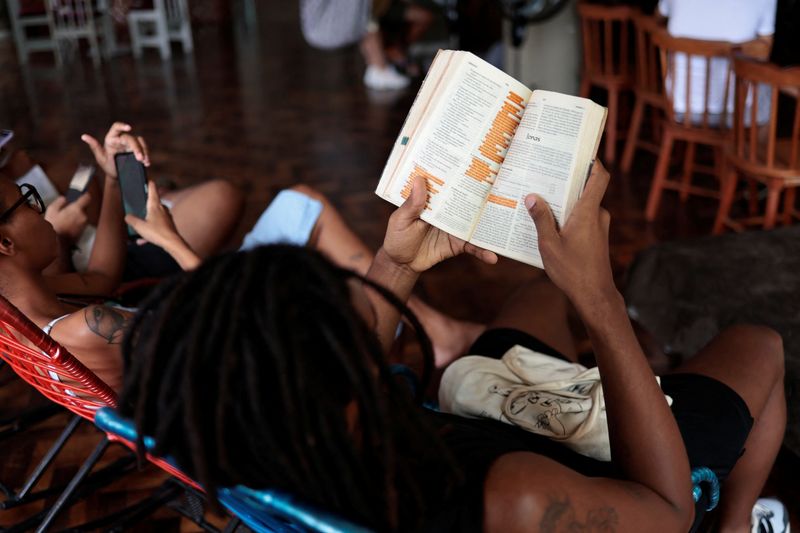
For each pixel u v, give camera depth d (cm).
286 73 615
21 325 119
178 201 226
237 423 79
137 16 674
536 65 462
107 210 186
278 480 84
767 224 282
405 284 112
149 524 187
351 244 218
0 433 192
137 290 196
